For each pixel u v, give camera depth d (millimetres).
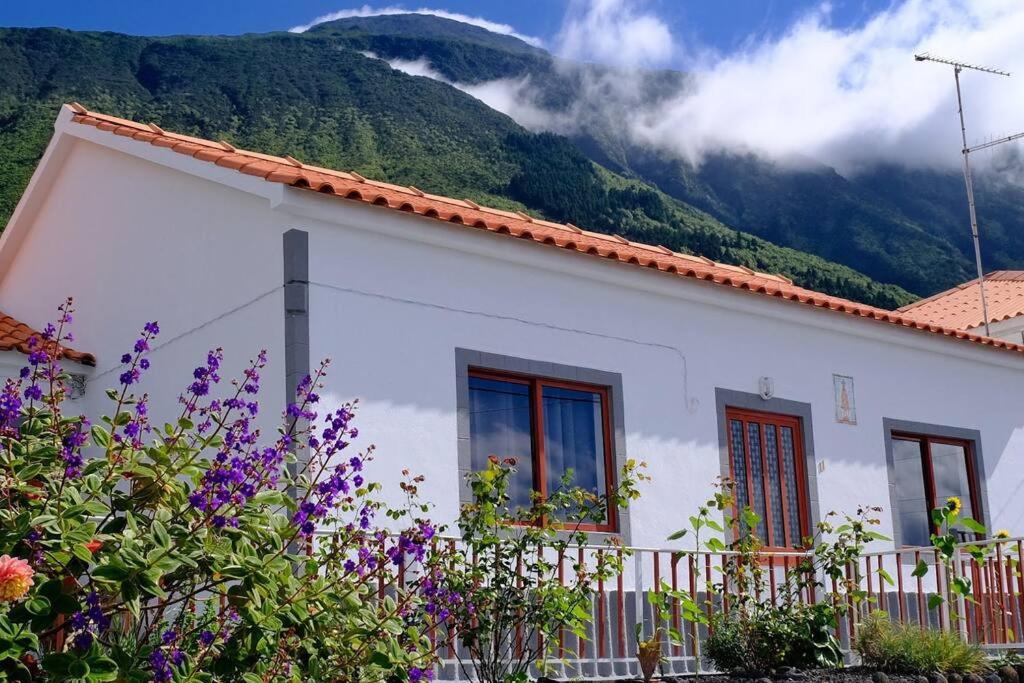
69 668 5109
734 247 89125
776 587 11883
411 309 10227
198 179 11062
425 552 7348
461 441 10281
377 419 9773
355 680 6254
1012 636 11219
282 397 9477
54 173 13469
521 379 11000
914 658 9977
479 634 8383
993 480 15227
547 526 9078
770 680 9336
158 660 5305
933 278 131625
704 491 12086
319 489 6273
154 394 11227
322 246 9805
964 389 15219
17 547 5375
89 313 12578
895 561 13703
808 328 13594
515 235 10641
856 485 13625
